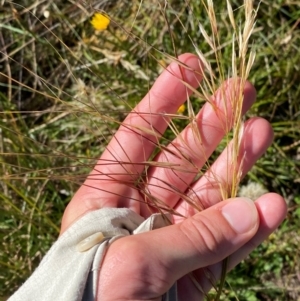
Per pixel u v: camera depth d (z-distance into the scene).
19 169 0.28
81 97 0.31
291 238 0.28
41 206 0.28
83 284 0.16
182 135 0.21
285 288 0.27
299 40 0.30
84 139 0.31
